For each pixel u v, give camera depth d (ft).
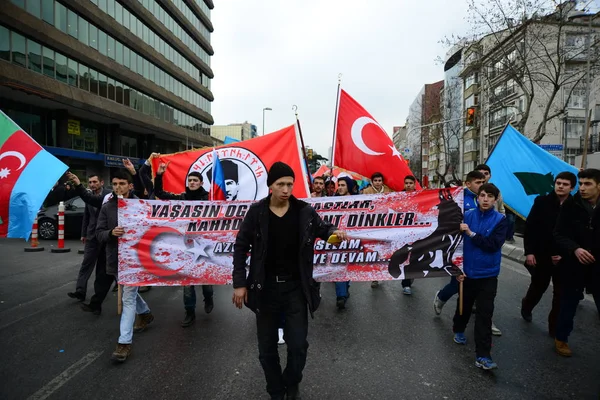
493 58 62.59
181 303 19.29
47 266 27.84
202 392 10.53
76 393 10.47
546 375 11.55
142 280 14.21
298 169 20.94
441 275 14.61
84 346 13.74
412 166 226.99
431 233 14.80
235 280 9.20
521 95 95.30
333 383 11.03
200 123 160.97
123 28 100.99
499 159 20.70
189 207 14.90
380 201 15.01
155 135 130.72
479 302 12.28
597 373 11.68
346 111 22.45
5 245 38.14
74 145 91.50
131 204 14.46
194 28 148.97
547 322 16.30
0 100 74.23
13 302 19.13
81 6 83.71
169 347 13.65
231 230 15.01
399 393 10.49
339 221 15.08
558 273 14.38
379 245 14.97
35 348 13.55
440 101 157.58
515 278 24.36
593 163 83.76
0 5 64.44
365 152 22.34
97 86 91.61
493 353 13.14
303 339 9.20
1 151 14.17
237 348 13.56
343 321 16.40
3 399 10.16
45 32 73.87
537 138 58.39
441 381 11.16
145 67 114.11
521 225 42.57
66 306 18.52
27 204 13.74
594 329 15.70
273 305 9.32
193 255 14.89
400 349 13.46
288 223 9.29
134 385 10.92
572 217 12.34
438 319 16.70
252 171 21.09
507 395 10.39
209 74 165.89
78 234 43.24
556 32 66.64
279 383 9.49
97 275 16.78
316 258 15.02
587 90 57.31
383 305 18.74
